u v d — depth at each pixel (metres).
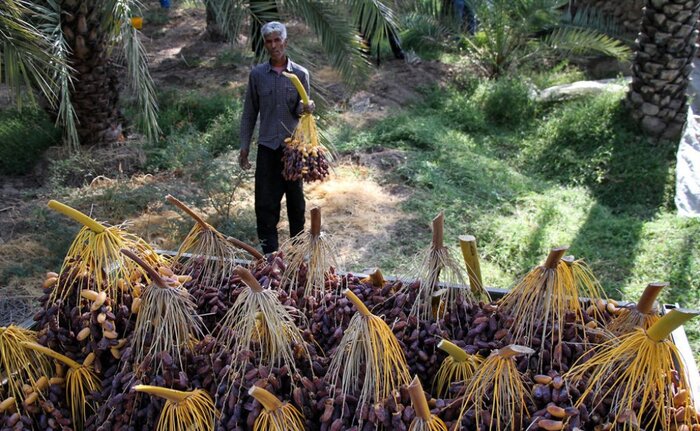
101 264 2.26
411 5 10.36
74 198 6.06
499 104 8.45
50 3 6.10
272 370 2.04
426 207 6.03
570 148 7.32
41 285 4.81
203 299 2.38
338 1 5.87
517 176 6.76
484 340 2.18
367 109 8.50
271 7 5.79
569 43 9.20
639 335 1.90
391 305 2.36
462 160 6.97
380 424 1.90
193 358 2.11
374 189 6.43
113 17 5.89
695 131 6.66
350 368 1.96
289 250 2.56
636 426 1.83
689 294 4.58
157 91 8.80
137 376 2.07
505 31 9.49
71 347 2.25
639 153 7.03
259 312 2.07
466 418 1.91
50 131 7.23
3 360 2.15
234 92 9.08
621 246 5.31
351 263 5.09
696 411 1.95
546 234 5.45
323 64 9.67
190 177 6.25
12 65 4.61
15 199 6.23
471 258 2.49
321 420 1.96
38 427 2.16
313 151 4.33
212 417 2.00
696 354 3.95
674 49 6.94
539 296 2.15
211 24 11.56
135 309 2.23
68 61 5.89
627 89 7.85
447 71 10.05
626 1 9.82
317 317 2.31
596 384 1.94
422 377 2.13
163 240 5.49
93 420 2.16
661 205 6.29
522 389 1.91
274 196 4.77
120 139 7.27
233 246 2.71
